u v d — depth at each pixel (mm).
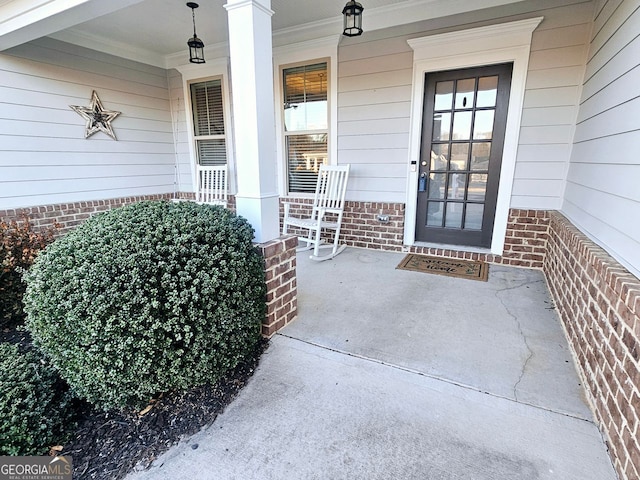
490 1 3189
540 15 3041
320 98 4273
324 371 1866
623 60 1894
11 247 2518
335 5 3527
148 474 1298
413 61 3621
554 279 2781
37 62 3822
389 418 1531
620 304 1366
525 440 1396
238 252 1840
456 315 2475
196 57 4031
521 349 2033
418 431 1456
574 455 1323
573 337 2020
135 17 3812
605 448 1350
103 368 1396
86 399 1614
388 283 3115
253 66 2035
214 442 1433
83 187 4406
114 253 1488
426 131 3803
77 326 1388
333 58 4027
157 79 5180
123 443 1433
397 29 3648
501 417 1517
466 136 3629
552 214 3143
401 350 2041
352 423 1510
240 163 2207
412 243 4074
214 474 1291
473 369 1851
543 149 3242
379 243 4219
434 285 3049
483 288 2969
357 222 4309
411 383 1749
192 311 1528
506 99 3375
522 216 3422
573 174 2930
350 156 4207
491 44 3256
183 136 5449
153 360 1459
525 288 2963
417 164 3848
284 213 4461
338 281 3168
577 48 2955
